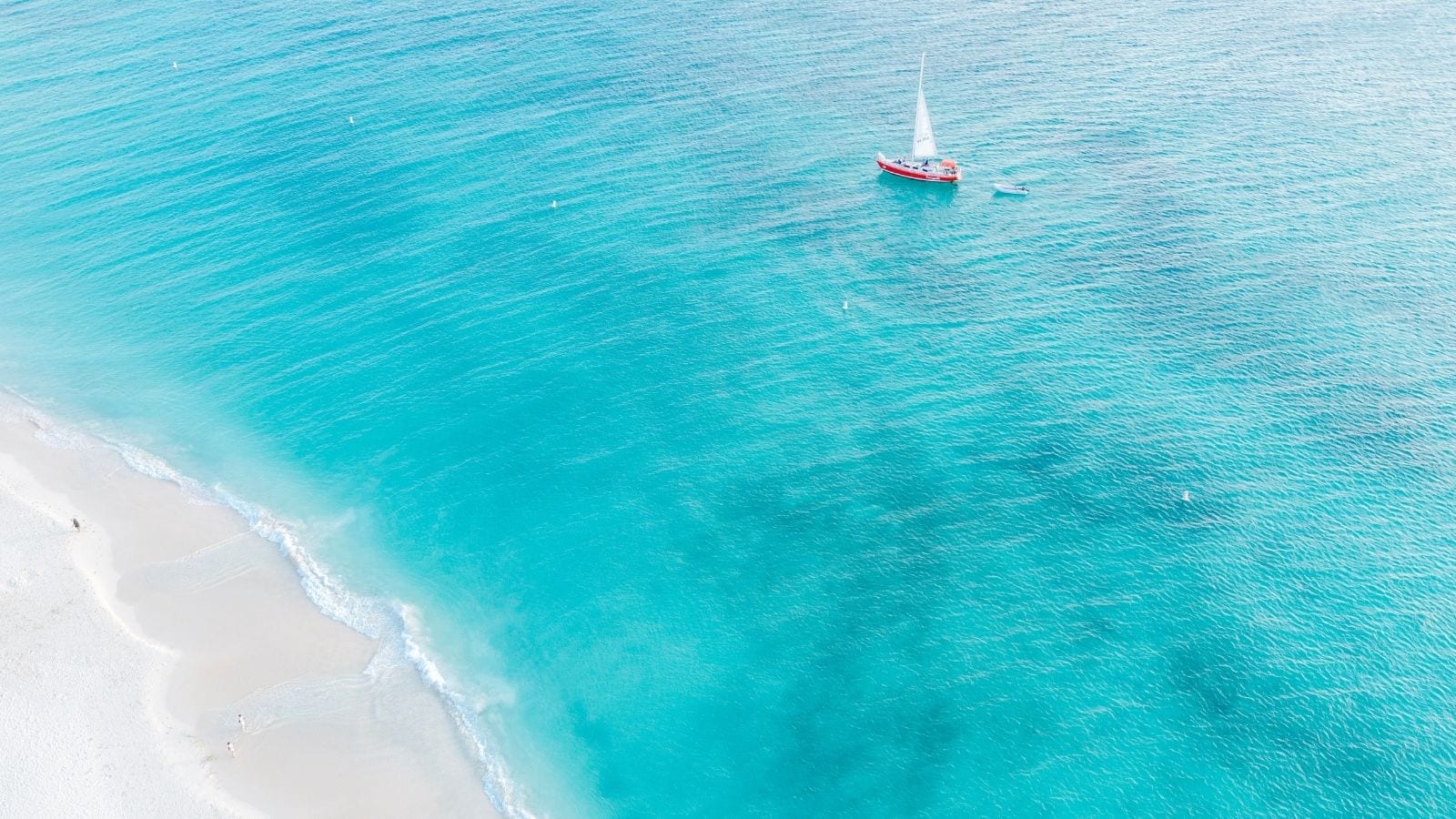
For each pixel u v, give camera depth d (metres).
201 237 112.50
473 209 114.56
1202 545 74.19
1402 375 87.06
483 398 91.00
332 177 121.12
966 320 97.00
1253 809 59.44
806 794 62.41
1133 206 111.69
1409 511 75.25
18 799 61.53
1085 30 152.12
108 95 140.88
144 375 96.25
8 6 170.75
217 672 70.25
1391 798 59.28
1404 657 66.00
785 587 74.12
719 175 119.94
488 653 71.69
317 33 157.25
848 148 124.94
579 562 77.12
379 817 61.81
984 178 118.25
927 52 147.38
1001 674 67.38
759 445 85.12
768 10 162.12
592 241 109.12
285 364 96.19
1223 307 96.31
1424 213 106.56
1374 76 134.12
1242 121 125.75
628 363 93.75
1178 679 66.00
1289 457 80.31
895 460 82.94
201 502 83.88
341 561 78.62
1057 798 60.81
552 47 151.00
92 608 74.56
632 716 67.25
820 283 102.81
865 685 67.56
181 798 62.09
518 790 63.50
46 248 111.94
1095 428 84.38
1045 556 74.50
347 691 69.31
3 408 93.56
